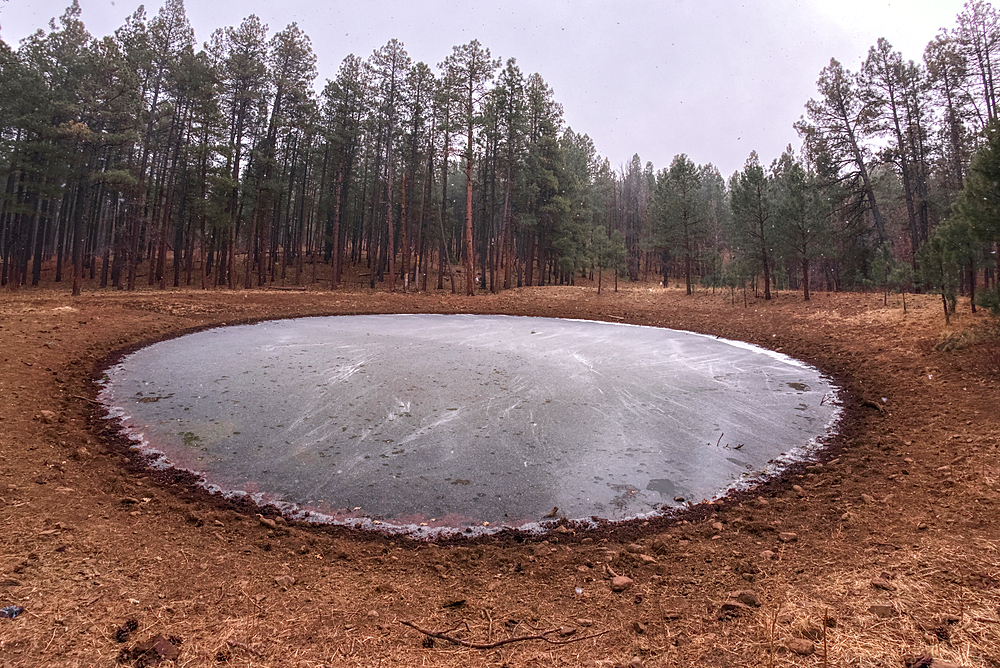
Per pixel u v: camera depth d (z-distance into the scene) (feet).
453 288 92.12
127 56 79.51
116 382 25.71
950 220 37.96
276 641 7.65
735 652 7.41
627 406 24.39
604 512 14.07
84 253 98.37
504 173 100.63
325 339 40.22
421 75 88.28
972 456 16.30
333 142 91.61
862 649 7.13
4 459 14.46
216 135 79.00
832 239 75.41
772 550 11.41
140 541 10.93
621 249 105.91
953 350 30.55
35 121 64.85
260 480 15.53
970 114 64.95
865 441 19.56
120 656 6.85
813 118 78.79
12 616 7.40
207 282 91.40
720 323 55.01
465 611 9.04
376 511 13.87
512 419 21.93
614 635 8.14
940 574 9.22
